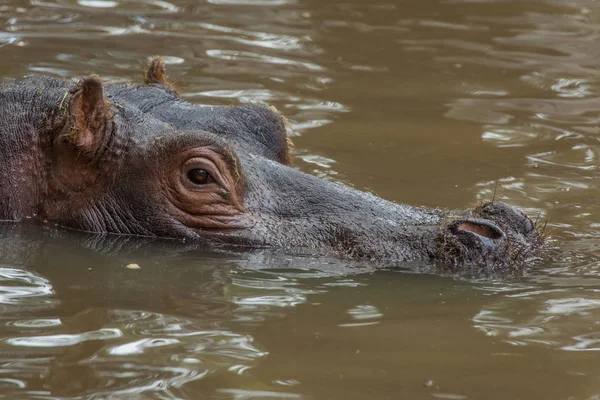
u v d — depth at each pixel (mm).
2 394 12133
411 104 30688
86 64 31719
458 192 22922
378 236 17469
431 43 37594
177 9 39656
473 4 43219
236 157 18078
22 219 18469
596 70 34594
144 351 13469
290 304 15375
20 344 13570
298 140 26562
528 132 28266
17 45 33375
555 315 15164
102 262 16938
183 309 15047
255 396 12297
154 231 18078
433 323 14781
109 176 18203
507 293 16078
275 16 40000
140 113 18859
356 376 12938
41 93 18938
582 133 28203
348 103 30328
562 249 18578
